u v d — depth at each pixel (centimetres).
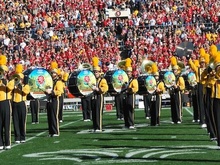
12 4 4966
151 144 1540
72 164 1220
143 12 4797
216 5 4778
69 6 4941
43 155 1384
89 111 2650
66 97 3747
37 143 1664
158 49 4281
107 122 2480
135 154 1349
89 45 4416
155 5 4900
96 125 1995
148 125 2245
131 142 1602
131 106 2103
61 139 1756
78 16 4825
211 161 1212
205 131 1870
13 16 4809
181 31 4475
